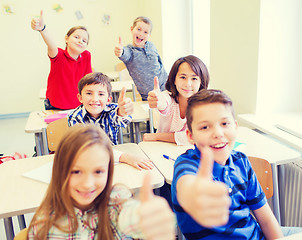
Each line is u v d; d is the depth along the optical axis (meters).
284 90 2.24
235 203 1.00
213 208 0.46
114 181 1.34
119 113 1.78
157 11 4.04
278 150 1.63
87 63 2.88
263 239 1.07
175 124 1.83
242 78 2.33
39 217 0.85
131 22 5.17
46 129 2.03
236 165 1.05
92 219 0.86
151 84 3.04
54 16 4.88
